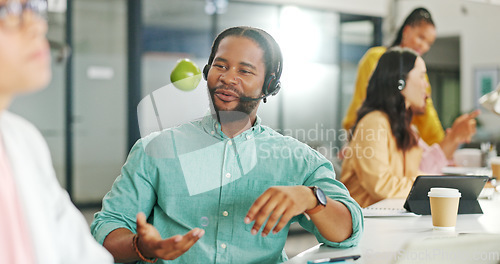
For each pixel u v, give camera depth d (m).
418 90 2.93
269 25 6.07
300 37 6.10
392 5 5.70
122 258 1.32
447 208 1.65
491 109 3.22
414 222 1.81
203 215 1.46
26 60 0.72
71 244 0.85
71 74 5.99
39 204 0.79
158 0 6.09
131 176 1.48
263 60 1.43
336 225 1.36
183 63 1.38
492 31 6.69
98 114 6.13
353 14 6.14
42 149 0.83
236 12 6.10
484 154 3.78
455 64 6.58
